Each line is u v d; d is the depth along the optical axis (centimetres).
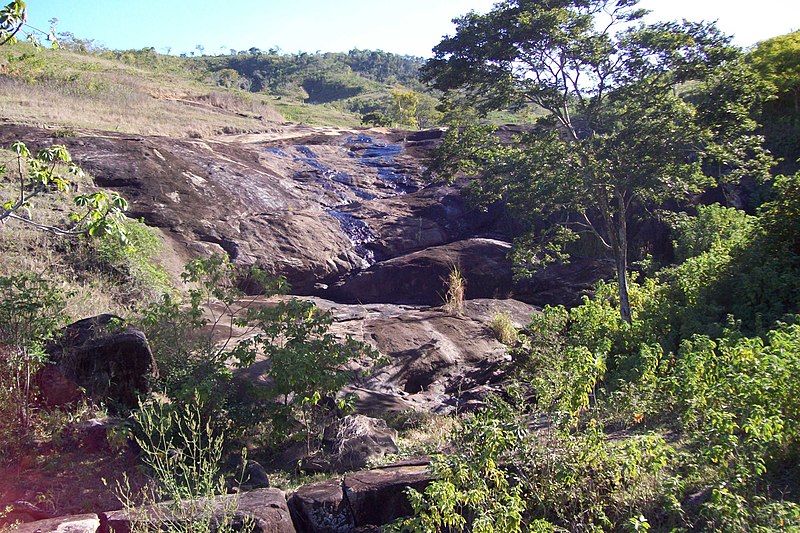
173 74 4722
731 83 1260
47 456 597
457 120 1546
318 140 2444
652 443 471
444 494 420
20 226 1118
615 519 454
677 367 694
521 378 1177
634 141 1270
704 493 457
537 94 1377
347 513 484
